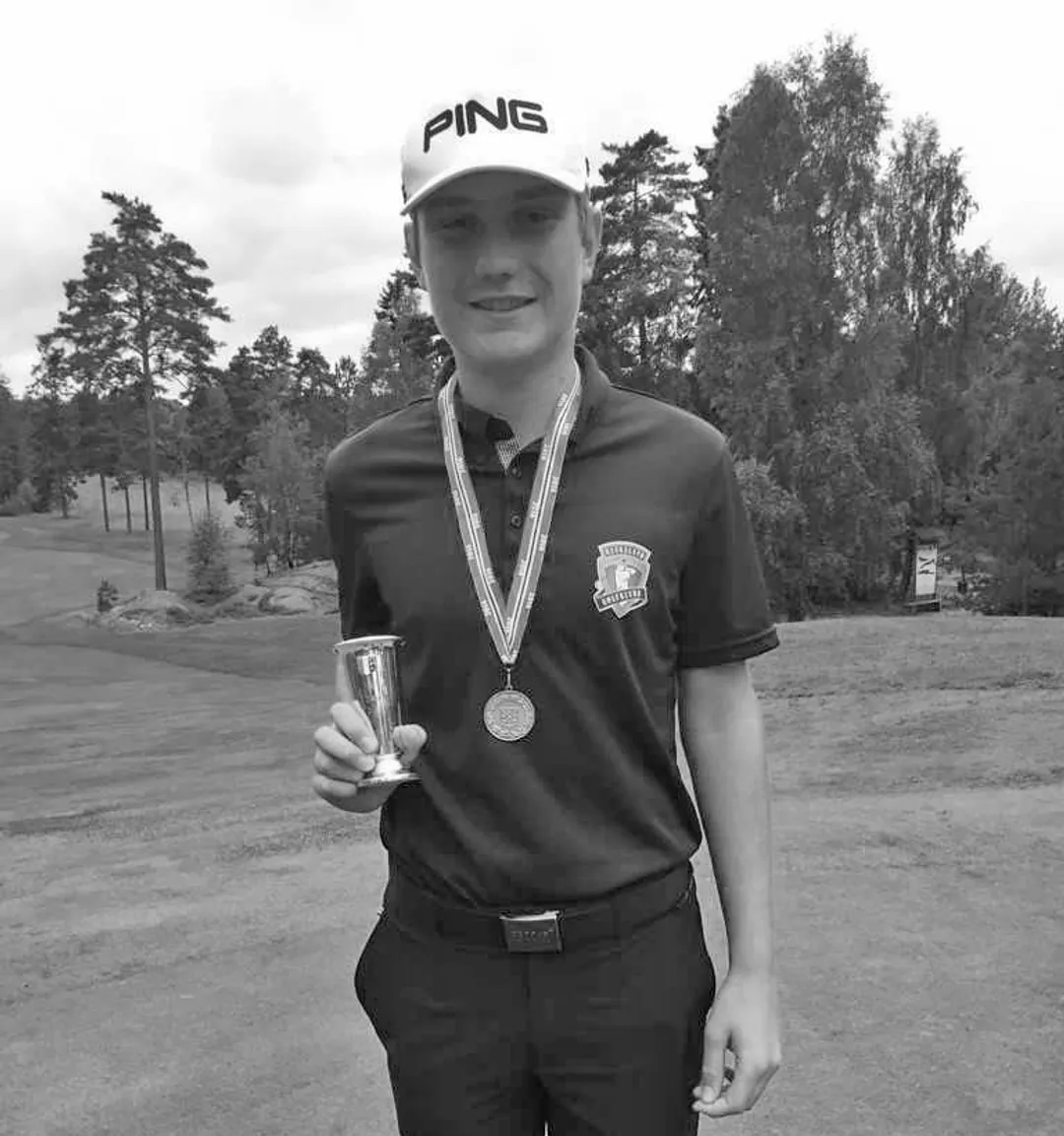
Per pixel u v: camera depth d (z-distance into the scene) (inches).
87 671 924.6
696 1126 72.3
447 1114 68.7
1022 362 1270.9
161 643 1098.1
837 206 1296.8
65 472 3535.9
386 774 64.8
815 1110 122.2
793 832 235.6
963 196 1354.6
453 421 71.2
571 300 69.1
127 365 2032.5
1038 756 295.0
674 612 69.9
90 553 2787.9
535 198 66.1
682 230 1754.4
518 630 66.1
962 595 1249.4
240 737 502.3
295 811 319.0
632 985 66.6
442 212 67.1
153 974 183.5
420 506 70.7
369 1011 75.5
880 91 1296.8
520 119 65.1
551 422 68.7
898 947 167.5
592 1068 66.6
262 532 2488.9
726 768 72.3
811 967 161.2
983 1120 119.0
